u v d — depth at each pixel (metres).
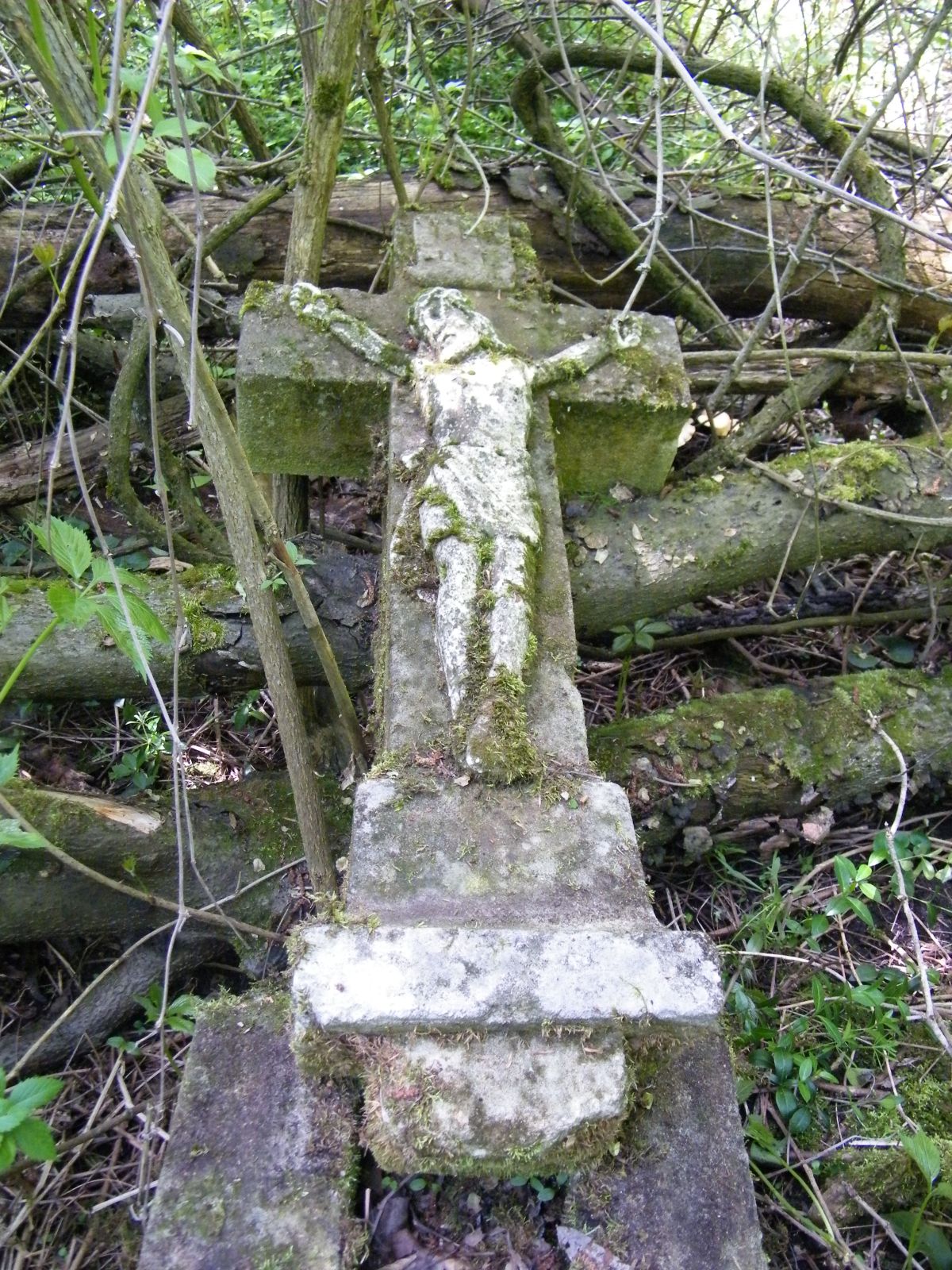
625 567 2.67
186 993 2.37
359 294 2.59
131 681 2.53
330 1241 1.37
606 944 1.44
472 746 1.70
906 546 2.85
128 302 3.45
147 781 2.66
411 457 2.20
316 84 2.61
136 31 3.05
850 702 2.69
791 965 2.39
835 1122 2.08
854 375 3.45
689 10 4.23
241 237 3.40
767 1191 1.96
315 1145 1.45
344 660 2.57
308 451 2.56
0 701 1.72
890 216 1.96
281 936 2.28
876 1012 2.18
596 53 3.53
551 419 2.42
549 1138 1.31
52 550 1.69
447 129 3.23
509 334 2.55
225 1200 1.40
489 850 1.60
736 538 2.72
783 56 4.44
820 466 2.81
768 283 3.60
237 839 2.40
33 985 2.34
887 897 2.58
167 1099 2.10
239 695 2.96
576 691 1.87
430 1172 1.34
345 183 3.50
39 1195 1.93
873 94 4.61
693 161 3.61
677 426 2.51
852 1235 1.89
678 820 2.53
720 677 3.13
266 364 2.35
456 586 1.89
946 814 2.75
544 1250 1.42
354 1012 1.35
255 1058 1.54
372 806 1.65
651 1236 1.38
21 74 2.79
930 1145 1.65
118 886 2.11
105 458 3.25
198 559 3.08
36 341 1.82
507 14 3.75
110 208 1.20
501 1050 1.37
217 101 3.71
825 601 3.22
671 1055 1.54
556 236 3.52
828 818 2.63
